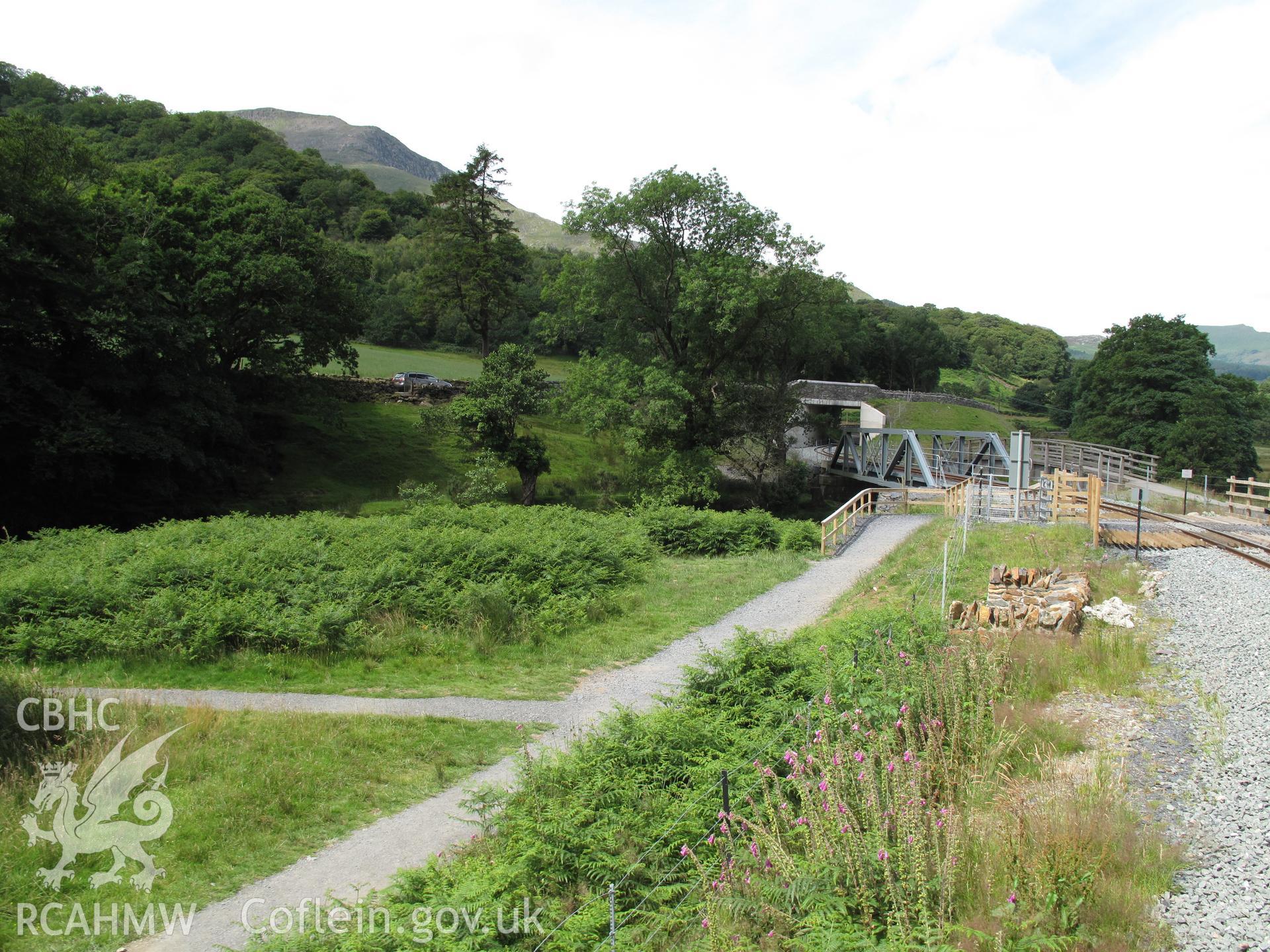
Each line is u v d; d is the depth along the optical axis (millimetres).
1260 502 34438
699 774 8711
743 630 12695
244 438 42438
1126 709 10273
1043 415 101625
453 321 89500
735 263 40531
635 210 41188
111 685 14375
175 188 44844
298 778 10680
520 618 18281
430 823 9758
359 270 50188
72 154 35094
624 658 16547
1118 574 18000
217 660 15688
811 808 7008
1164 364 53812
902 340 96625
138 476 35469
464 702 13930
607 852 7531
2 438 31922
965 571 19953
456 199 63500
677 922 6426
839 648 11969
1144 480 39781
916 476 46781
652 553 26984
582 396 42125
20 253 30391
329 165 143375
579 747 9812
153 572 18500
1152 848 6758
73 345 35250
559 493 46375
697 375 44406
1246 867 6449
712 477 40500
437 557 20953
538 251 119438
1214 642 12602
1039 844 6516
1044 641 12758
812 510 49406
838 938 5582
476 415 41906
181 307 40688
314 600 17875
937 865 6289
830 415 70375
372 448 48969
